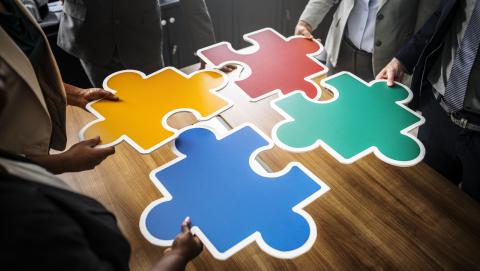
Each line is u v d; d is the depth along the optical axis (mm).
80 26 1974
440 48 1578
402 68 1700
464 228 1100
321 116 1385
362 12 1963
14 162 703
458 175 1770
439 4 1718
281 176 1195
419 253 1044
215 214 1100
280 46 1704
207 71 1583
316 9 2057
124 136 1303
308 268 1008
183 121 1409
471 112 1480
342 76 1551
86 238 628
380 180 1212
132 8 1995
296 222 1085
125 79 1523
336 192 1178
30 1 2375
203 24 2219
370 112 1397
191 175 1202
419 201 1164
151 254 1041
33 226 538
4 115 891
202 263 1019
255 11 3412
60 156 1135
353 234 1082
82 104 1412
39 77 1151
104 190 1215
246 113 1416
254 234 1058
